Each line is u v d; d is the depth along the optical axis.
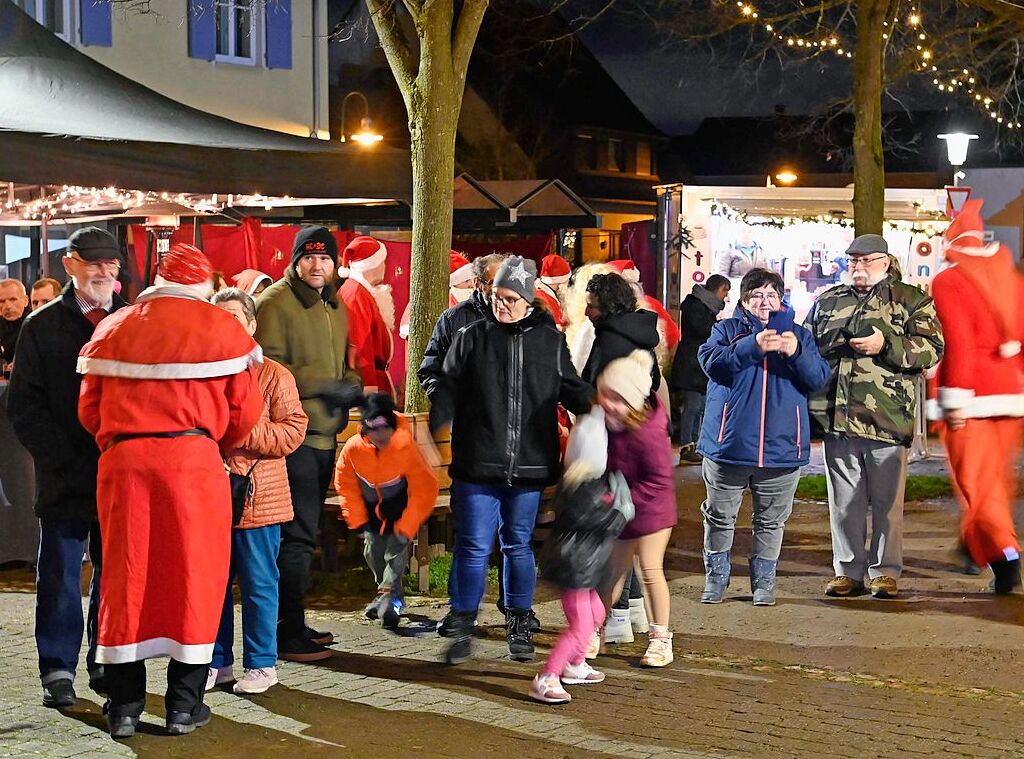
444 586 8.64
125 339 5.54
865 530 8.57
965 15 15.63
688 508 12.07
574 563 6.32
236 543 6.32
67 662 6.14
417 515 7.61
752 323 8.10
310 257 7.29
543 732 5.88
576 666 6.59
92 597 6.22
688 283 17.08
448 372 6.93
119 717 5.68
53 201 12.52
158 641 5.61
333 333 7.37
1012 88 17.52
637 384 6.55
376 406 7.55
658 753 5.61
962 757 5.57
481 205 15.38
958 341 8.33
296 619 6.99
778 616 8.05
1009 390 8.41
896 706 6.30
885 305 8.27
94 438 6.00
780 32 15.52
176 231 15.23
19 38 10.46
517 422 6.86
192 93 18.80
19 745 5.60
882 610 8.20
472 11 9.57
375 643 7.36
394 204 15.41
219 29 19.44
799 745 5.72
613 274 7.05
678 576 9.20
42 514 6.03
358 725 5.95
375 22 9.81
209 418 5.62
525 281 6.81
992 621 7.92
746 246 17.00
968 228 8.38
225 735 5.78
